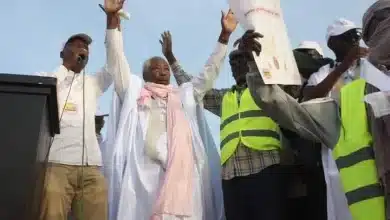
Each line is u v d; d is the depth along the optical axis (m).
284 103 3.18
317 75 4.04
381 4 3.04
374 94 2.69
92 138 3.98
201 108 4.75
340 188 3.54
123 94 4.63
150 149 4.30
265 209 3.79
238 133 4.06
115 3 4.39
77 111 3.99
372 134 2.74
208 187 4.41
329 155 3.69
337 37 4.01
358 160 2.79
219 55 4.75
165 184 4.07
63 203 3.67
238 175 3.95
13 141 2.37
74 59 4.21
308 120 3.20
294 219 3.94
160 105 4.59
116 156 4.34
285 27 3.13
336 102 3.26
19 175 2.33
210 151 4.70
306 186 3.95
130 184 4.21
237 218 3.93
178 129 4.39
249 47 2.96
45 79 2.47
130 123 4.46
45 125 2.66
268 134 3.99
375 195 2.67
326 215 3.89
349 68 3.82
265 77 2.89
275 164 3.90
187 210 4.04
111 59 4.42
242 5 3.06
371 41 2.98
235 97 4.33
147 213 4.11
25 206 2.29
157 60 4.86
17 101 2.43
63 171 3.74
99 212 3.77
